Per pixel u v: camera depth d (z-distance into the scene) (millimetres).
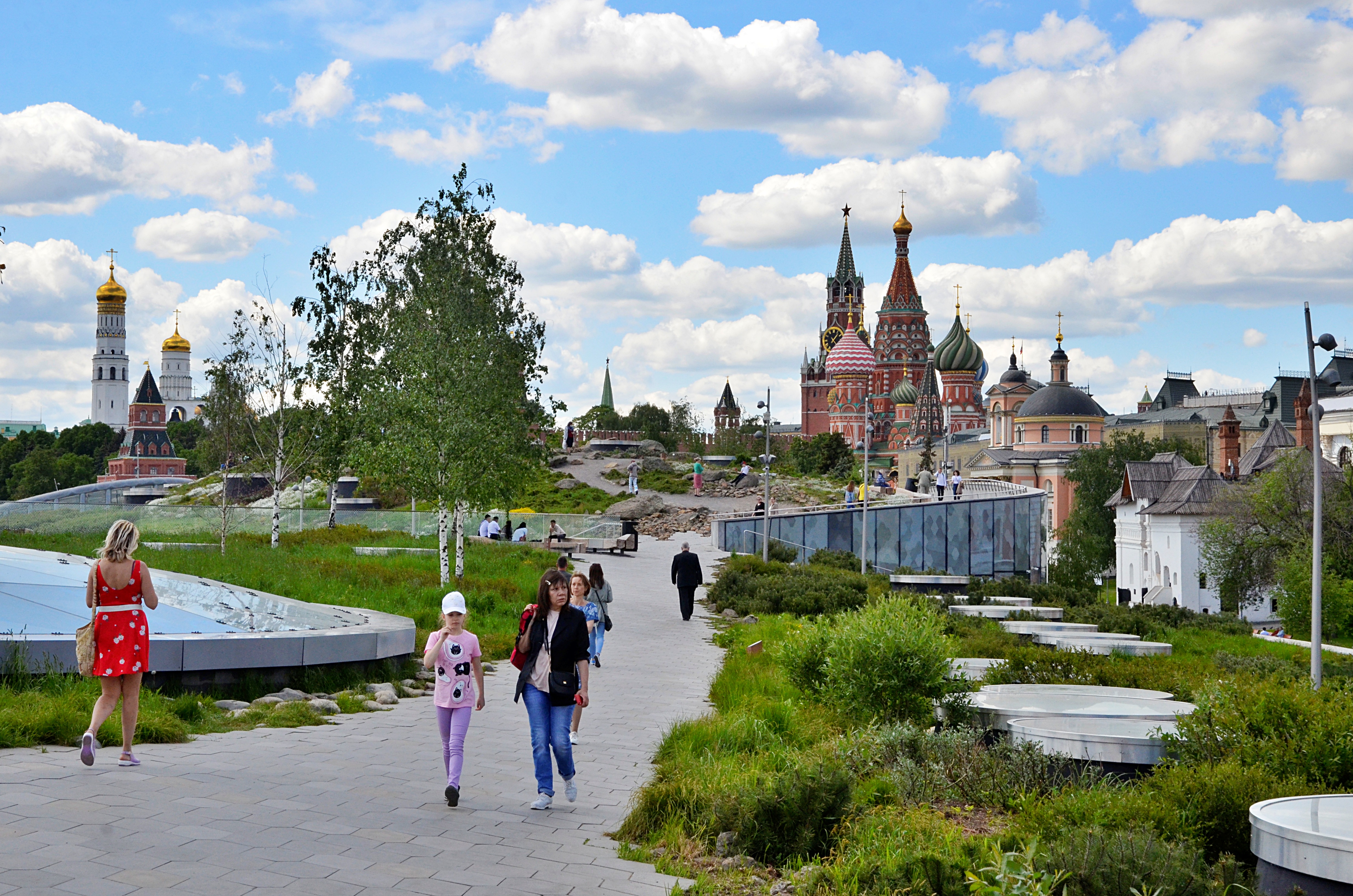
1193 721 12047
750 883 8703
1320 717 11234
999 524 74062
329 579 28359
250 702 15328
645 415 158000
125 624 10578
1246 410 147500
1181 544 76312
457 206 45250
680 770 11766
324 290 52531
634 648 24891
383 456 33938
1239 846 9742
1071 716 13758
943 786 11836
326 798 10102
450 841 9031
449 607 10352
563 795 11117
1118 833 8531
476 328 38406
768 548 59031
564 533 56344
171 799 9523
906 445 197750
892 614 16422
